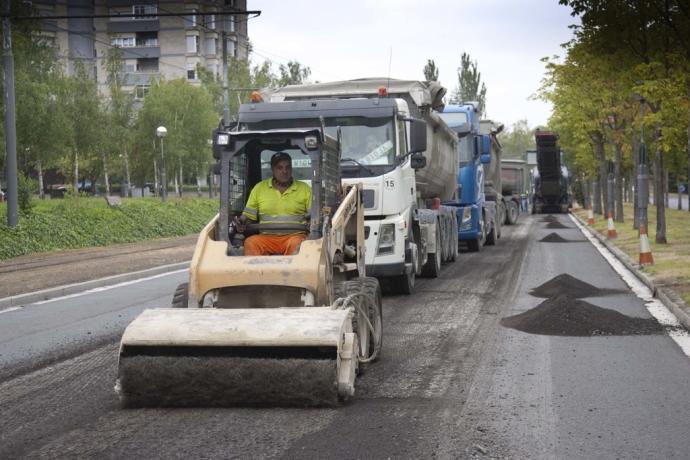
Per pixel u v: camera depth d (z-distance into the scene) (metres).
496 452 5.74
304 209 8.58
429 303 13.91
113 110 57.22
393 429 6.32
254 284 7.84
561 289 14.70
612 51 19.94
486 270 19.61
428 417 6.67
